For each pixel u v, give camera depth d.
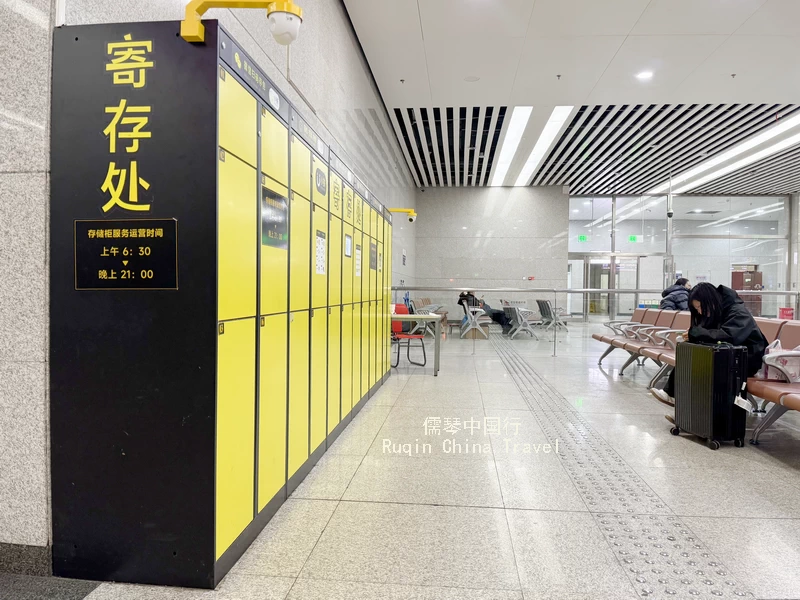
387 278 5.62
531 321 8.76
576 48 6.00
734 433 3.20
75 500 1.70
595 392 4.97
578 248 14.19
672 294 6.62
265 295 2.06
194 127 1.63
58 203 1.68
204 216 1.63
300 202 2.51
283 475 2.31
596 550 1.93
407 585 1.69
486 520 2.18
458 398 4.67
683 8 5.09
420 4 5.04
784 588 1.68
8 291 1.69
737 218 14.12
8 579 1.70
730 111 8.18
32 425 1.71
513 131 9.19
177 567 1.67
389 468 2.81
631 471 2.79
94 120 1.66
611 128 8.95
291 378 2.40
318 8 4.06
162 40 1.63
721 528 2.12
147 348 1.66
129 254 1.66
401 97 7.57
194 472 1.66
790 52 6.07
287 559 1.85
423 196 13.96
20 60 1.68
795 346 3.63
